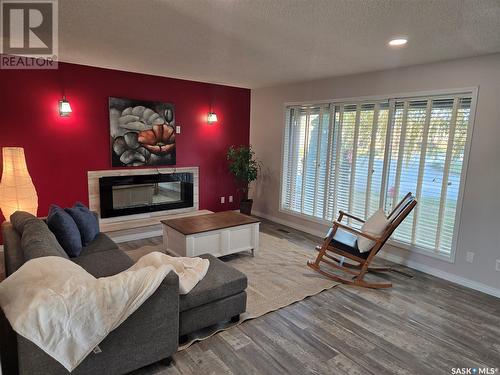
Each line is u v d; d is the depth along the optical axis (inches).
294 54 130.9
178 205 204.2
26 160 152.7
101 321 64.4
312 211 199.2
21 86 147.8
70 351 61.5
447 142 135.9
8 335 63.6
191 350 88.7
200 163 213.6
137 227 172.6
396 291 127.1
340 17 89.7
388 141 156.3
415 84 143.6
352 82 169.0
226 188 230.7
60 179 162.6
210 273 100.3
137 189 186.4
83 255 110.8
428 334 99.3
